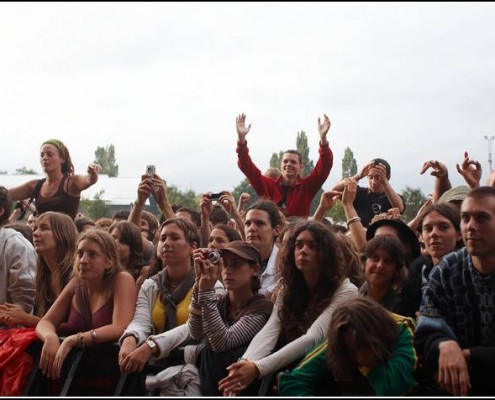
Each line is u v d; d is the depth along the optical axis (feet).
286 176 26.21
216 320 14.24
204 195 22.43
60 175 24.79
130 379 15.05
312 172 26.21
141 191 22.15
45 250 18.17
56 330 16.74
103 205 108.27
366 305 12.34
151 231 24.48
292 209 25.89
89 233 16.81
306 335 13.61
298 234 14.46
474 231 12.32
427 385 12.80
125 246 18.70
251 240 18.29
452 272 12.94
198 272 14.39
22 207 26.11
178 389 14.40
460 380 11.84
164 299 16.29
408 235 16.72
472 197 12.50
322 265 14.24
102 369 15.74
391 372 12.01
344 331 12.22
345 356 12.24
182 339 15.24
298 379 12.77
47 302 18.26
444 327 12.72
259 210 18.47
